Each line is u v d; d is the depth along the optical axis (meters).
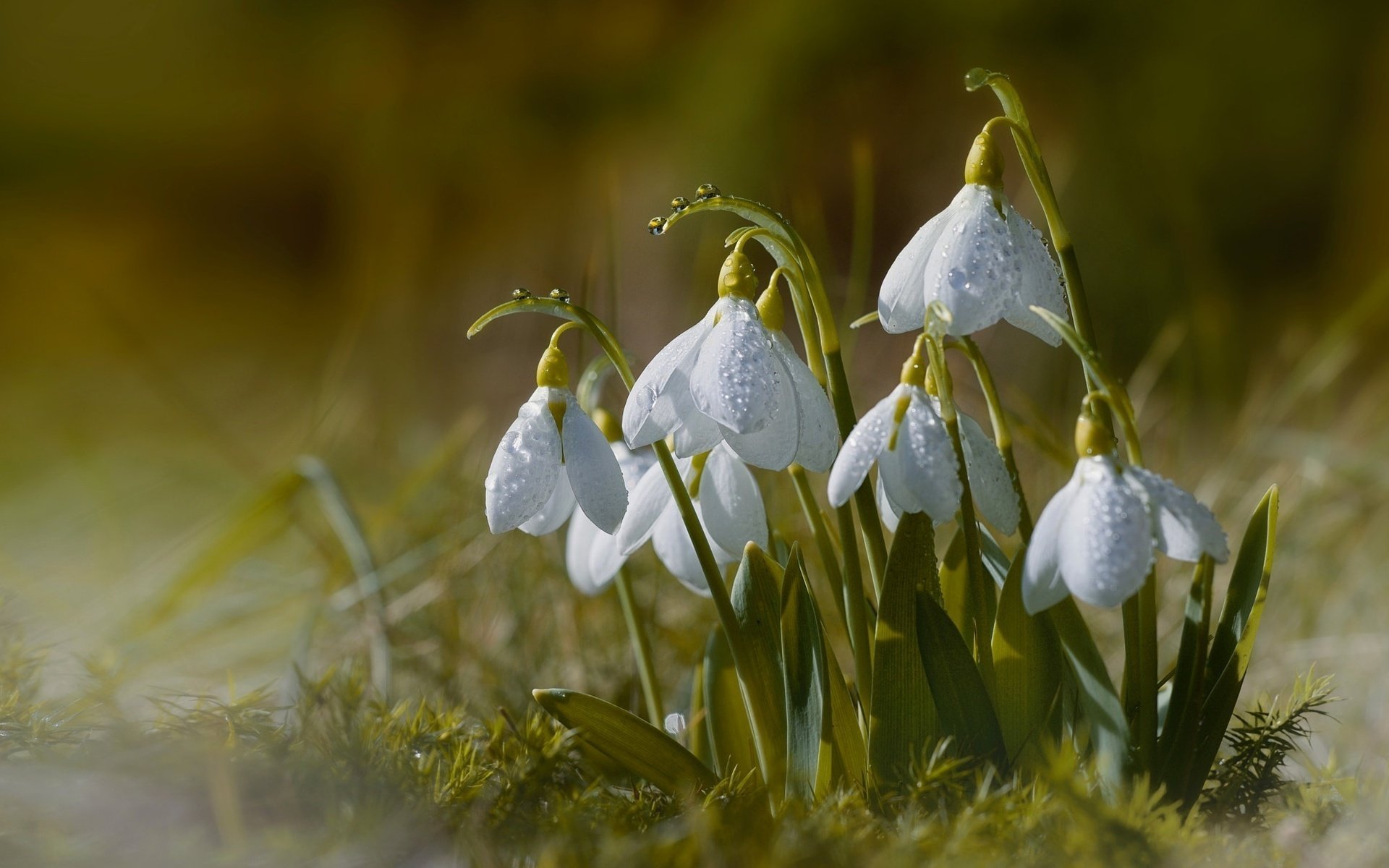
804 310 0.76
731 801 0.74
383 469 1.45
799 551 0.75
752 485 0.76
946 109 2.40
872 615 0.78
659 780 0.75
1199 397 1.50
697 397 0.73
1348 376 1.57
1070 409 1.28
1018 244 0.73
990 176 0.73
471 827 0.74
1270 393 1.29
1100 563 0.71
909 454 0.73
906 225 2.29
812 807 0.74
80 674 0.83
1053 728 0.75
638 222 2.36
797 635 0.75
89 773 0.74
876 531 0.75
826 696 0.74
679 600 0.94
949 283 0.73
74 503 1.51
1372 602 0.96
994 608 0.76
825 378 0.76
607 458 0.74
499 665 0.91
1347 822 0.75
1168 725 0.75
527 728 0.77
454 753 0.77
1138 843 0.72
